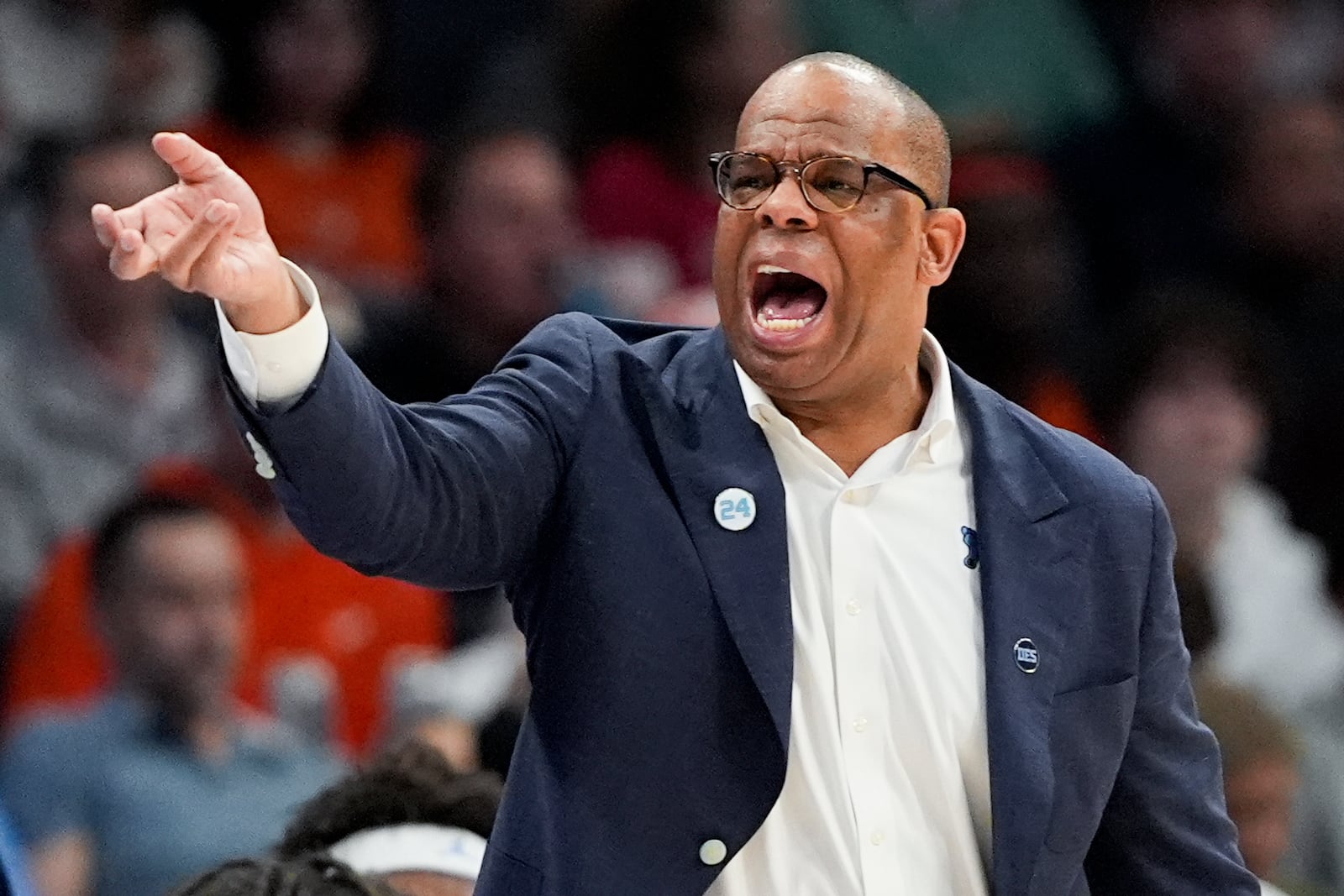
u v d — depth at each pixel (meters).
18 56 26.14
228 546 19.30
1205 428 23.53
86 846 18.52
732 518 8.94
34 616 20.86
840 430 9.43
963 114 27.05
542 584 8.98
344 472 7.92
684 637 8.77
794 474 9.23
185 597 18.92
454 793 12.41
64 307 23.44
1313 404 25.19
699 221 26.94
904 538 9.25
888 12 28.80
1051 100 29.41
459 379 24.17
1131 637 9.37
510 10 28.23
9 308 24.22
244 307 7.77
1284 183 29.02
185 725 19.03
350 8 26.33
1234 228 29.31
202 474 21.28
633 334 9.80
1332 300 27.72
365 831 12.20
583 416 9.05
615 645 8.74
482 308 24.42
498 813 8.94
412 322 24.33
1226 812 9.91
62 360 23.36
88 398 23.25
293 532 21.23
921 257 9.34
